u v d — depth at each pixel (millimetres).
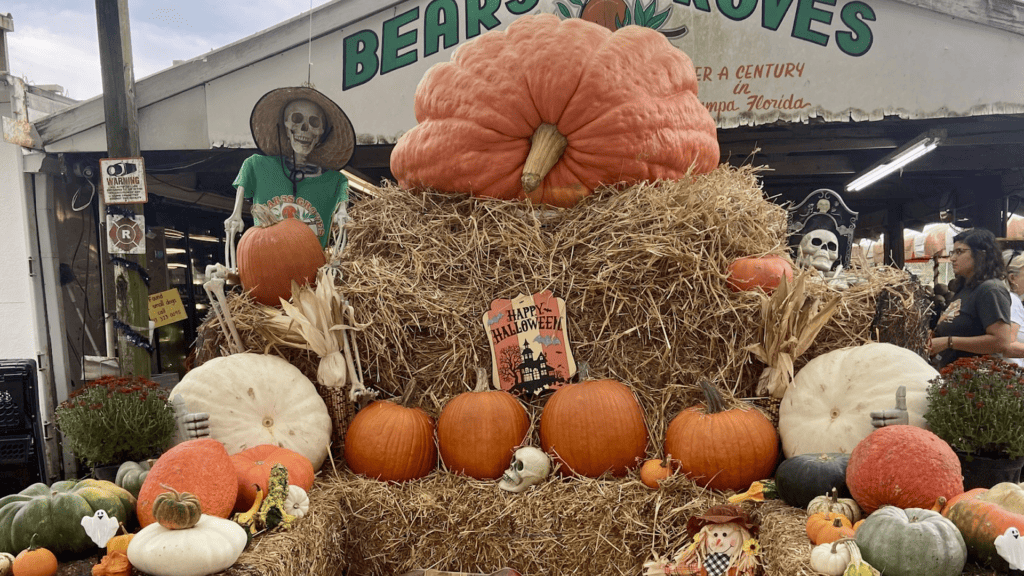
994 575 1626
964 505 1706
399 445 2408
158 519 1678
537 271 2639
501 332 2617
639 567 2180
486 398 2471
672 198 2639
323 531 2088
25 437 2965
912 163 7180
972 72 5328
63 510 1813
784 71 5461
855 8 5344
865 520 1712
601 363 2598
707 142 3109
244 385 2422
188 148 5645
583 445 2338
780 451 2436
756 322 2531
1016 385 2008
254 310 2697
